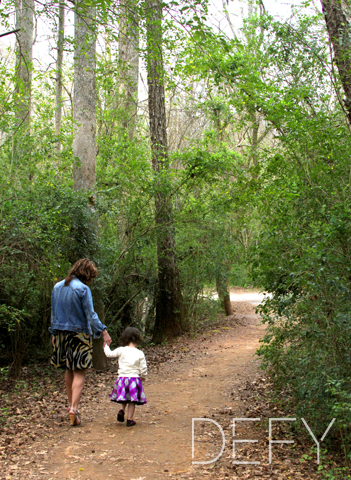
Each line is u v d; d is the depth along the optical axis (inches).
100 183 374.0
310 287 137.3
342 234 136.0
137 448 156.0
